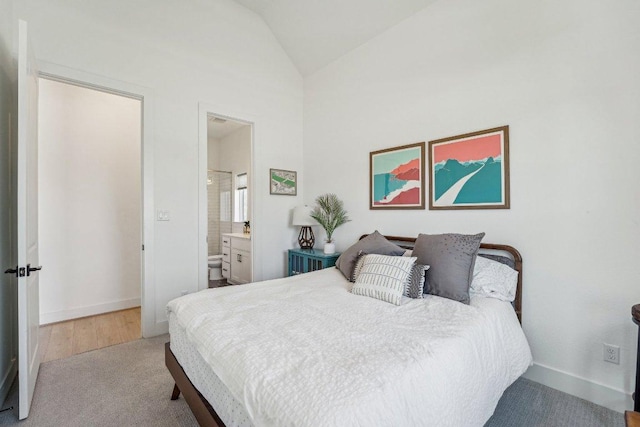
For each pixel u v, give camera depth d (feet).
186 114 9.57
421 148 8.79
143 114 8.77
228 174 18.71
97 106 11.15
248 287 7.02
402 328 4.68
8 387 6.23
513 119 6.98
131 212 11.87
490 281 6.46
